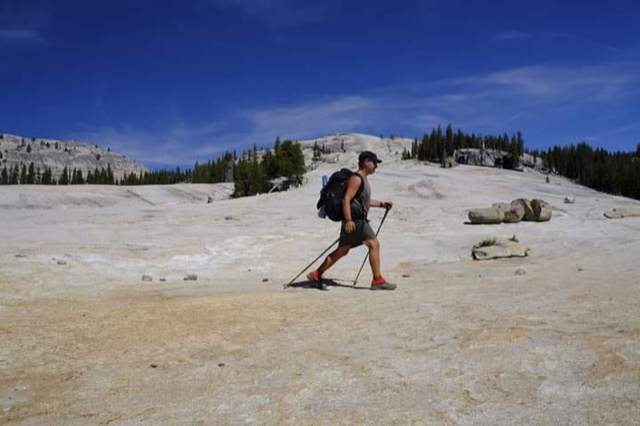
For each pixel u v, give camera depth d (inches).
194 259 520.4
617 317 186.2
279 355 161.0
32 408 122.3
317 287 325.4
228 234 729.6
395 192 1486.2
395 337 177.2
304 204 1264.8
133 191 2143.2
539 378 125.4
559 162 5324.8
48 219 957.8
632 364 129.1
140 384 138.4
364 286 334.0
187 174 6200.8
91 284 343.0
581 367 131.0
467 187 1622.8
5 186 1925.4
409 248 620.4
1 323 209.2
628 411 101.8
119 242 620.1
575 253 528.4
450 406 111.5
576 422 98.9
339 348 166.2
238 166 2330.2
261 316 222.8
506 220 848.9
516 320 191.5
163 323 210.4
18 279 328.5
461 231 778.2
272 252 582.9
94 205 1736.0
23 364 158.4
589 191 2381.9
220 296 284.0
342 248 318.3
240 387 132.0
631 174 4448.8
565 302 226.2
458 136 4766.2
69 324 209.8
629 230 689.0
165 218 992.2
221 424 107.3
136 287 340.8
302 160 2497.5
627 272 340.2
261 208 1164.5
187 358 163.2
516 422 101.0
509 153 4397.1
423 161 4466.0
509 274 389.4
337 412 110.9
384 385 127.6
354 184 306.3
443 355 150.6
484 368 136.1
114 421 112.4
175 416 113.5
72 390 134.8
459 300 251.0
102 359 163.5
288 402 118.6
